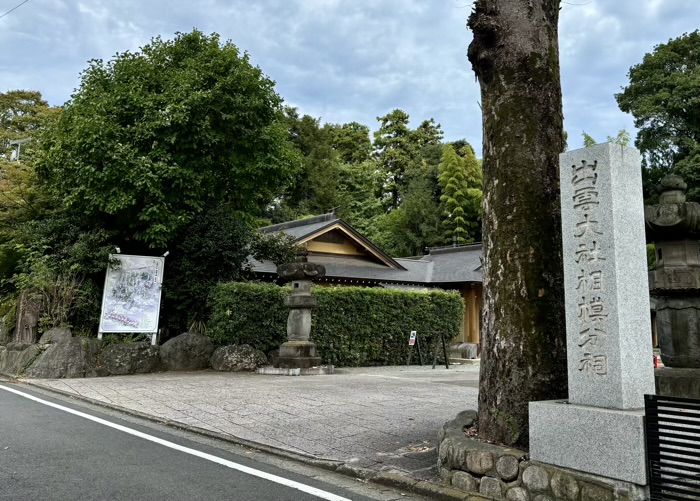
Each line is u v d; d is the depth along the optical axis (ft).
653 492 10.73
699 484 10.30
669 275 19.19
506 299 14.98
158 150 45.29
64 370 37.47
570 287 12.96
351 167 130.93
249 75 50.90
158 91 48.80
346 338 50.37
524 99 15.75
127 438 19.56
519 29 16.10
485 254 15.97
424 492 14.01
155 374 40.14
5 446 17.72
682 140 79.30
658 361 32.99
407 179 132.05
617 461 11.13
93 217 45.75
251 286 44.96
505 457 13.06
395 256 118.11
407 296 56.18
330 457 17.28
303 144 111.86
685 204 18.67
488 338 15.34
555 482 11.98
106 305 42.06
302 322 43.42
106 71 49.21
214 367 42.75
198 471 15.52
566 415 12.10
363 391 31.86
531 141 15.49
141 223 45.68
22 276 42.96
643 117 81.46
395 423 22.50
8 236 50.29
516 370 14.43
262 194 56.95
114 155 42.78
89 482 14.05
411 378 40.22
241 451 18.42
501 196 15.58
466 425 16.08
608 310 12.10
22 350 40.40
